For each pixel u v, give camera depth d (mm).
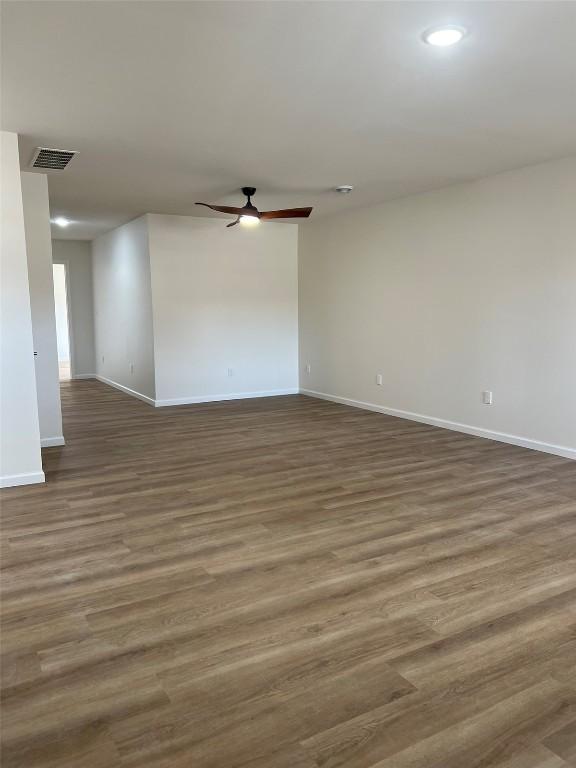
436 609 2496
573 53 2719
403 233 6367
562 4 2268
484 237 5418
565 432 4875
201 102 3348
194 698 1933
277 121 3686
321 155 4516
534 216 4941
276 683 2008
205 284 7672
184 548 3131
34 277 5172
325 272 7738
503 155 4574
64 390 9102
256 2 2248
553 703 1904
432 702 1909
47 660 2146
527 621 2402
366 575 2812
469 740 1744
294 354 8492
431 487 4125
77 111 3479
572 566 2902
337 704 1900
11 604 2559
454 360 5879
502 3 2262
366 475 4418
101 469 4621
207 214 7281
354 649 2205
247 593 2643
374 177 5309
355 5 2277
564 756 1684
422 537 3260
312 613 2469
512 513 3623
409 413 6531
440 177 5336
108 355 9711
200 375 7789
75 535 3312
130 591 2668
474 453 5039
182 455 5043
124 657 2162
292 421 6496
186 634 2314
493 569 2867
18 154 3959
